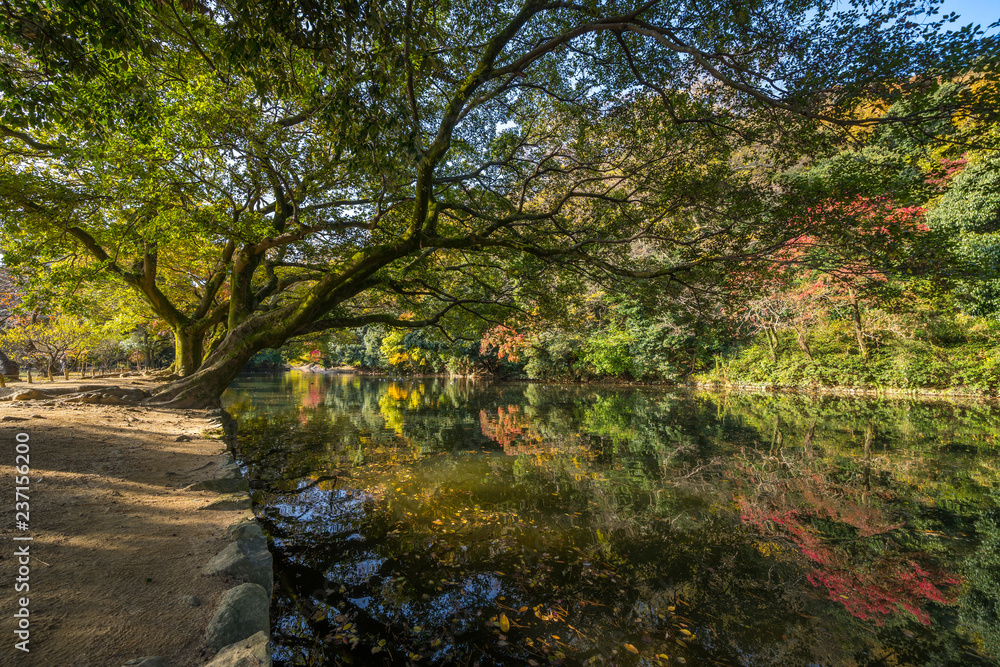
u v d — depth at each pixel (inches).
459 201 349.4
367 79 136.0
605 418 512.4
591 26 194.9
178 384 317.4
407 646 109.3
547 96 290.4
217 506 133.6
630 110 262.2
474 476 261.0
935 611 131.0
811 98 197.2
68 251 353.7
